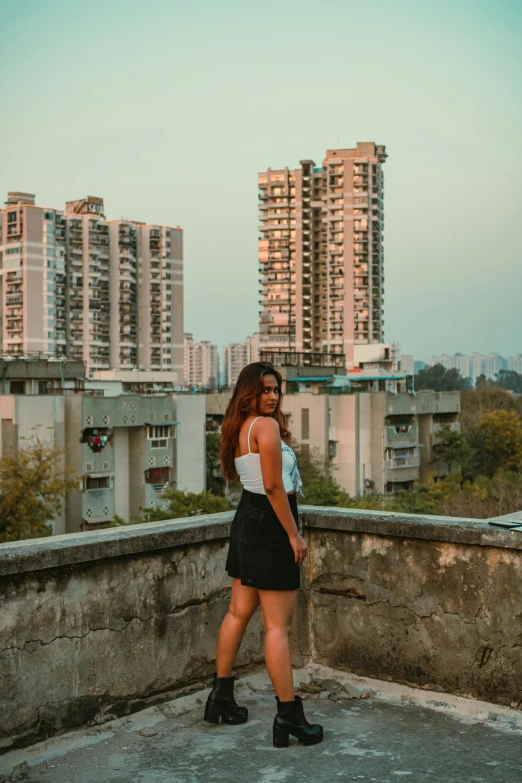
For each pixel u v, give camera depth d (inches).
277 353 2790.4
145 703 137.3
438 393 2527.1
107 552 130.5
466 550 138.7
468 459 2541.8
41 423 1734.7
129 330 4857.3
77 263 4694.9
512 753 118.2
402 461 2337.6
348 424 2255.2
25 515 1385.3
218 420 2400.3
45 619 124.6
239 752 121.5
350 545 153.6
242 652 154.2
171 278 5007.4
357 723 132.3
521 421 3061.0
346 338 4827.8
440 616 141.6
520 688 132.1
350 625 153.7
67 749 123.0
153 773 114.7
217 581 149.3
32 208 4490.7
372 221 4879.4
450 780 109.1
